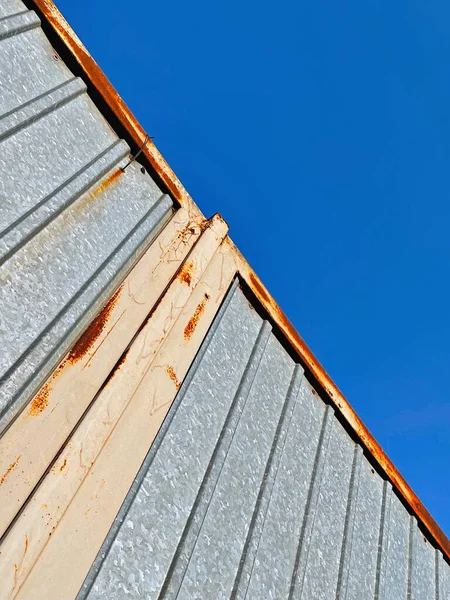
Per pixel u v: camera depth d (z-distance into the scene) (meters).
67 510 0.92
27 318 1.05
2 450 0.89
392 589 1.88
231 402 1.46
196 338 1.39
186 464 1.23
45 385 1.01
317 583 1.51
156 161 1.59
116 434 1.07
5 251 1.06
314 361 1.93
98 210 1.34
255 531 1.33
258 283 1.77
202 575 1.14
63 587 0.86
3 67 1.29
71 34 1.51
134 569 1.00
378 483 2.10
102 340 1.16
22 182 1.18
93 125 1.47
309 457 1.71
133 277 1.32
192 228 1.59
